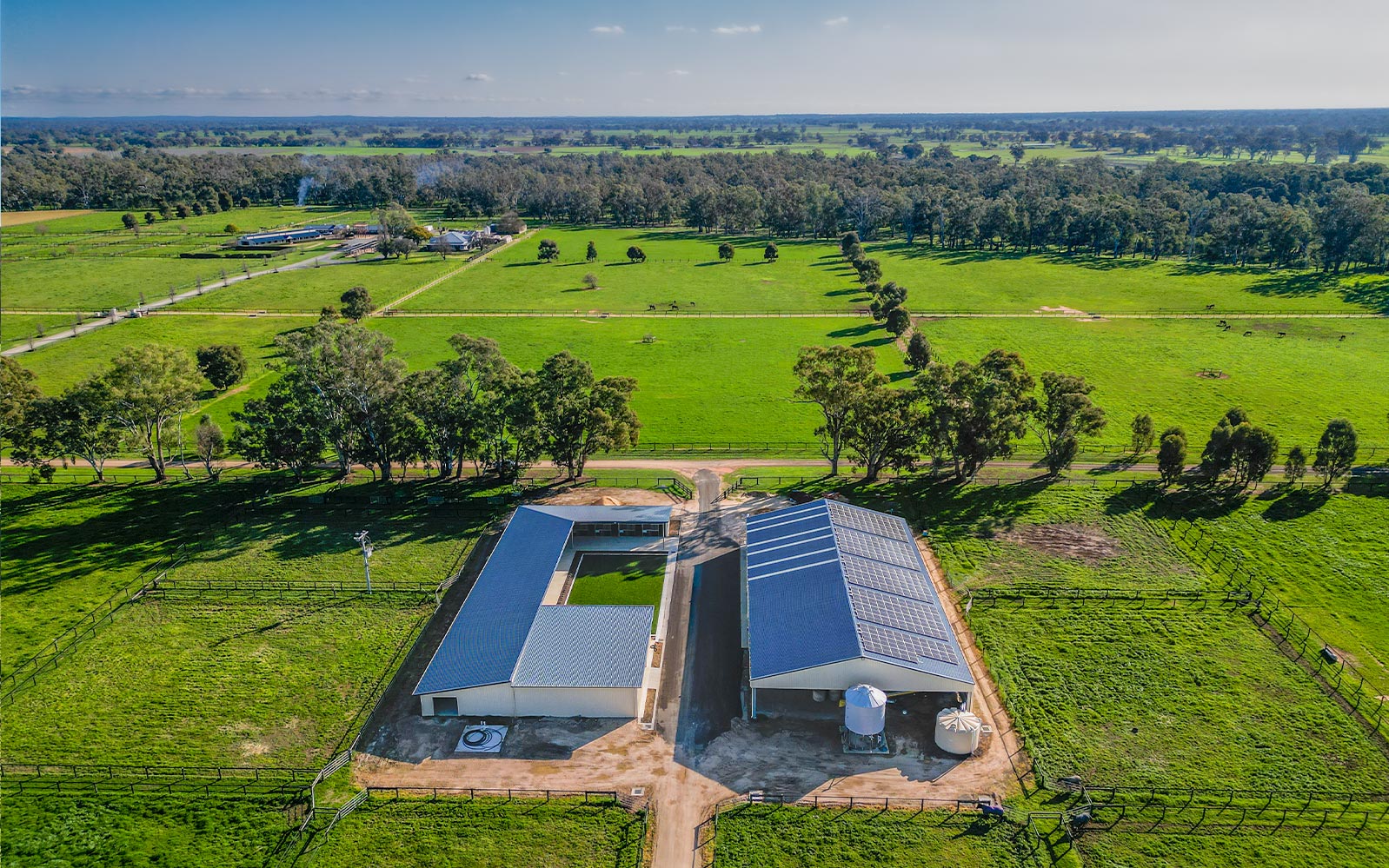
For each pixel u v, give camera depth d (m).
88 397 88.12
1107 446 103.12
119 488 93.31
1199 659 61.47
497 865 45.16
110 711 57.19
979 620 66.56
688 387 128.75
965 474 93.19
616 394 91.12
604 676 56.19
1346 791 49.41
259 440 91.19
